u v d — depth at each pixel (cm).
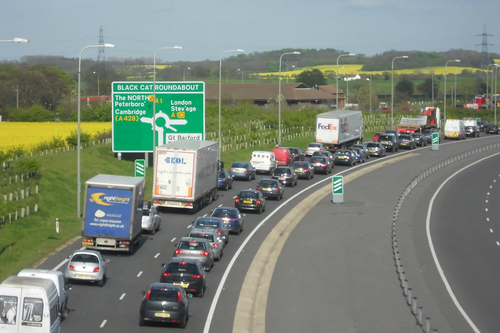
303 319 5269
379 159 17638
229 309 5481
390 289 6159
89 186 7012
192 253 6550
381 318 5291
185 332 4822
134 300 5541
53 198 10181
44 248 7312
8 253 6925
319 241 8244
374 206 10875
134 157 14012
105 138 16788
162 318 4797
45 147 14400
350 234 8656
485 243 8350
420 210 10669
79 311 5184
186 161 9325
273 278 6544
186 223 9044
